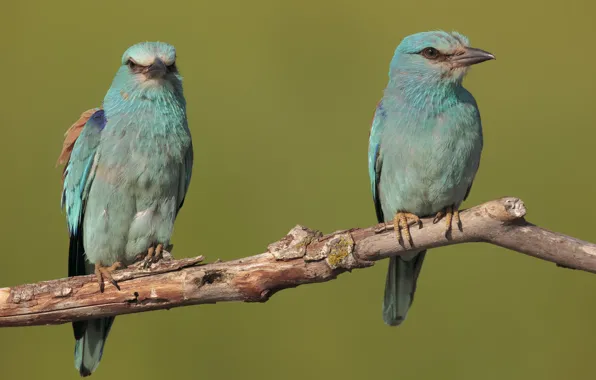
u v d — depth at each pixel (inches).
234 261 362.6
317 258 359.3
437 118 406.3
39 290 364.2
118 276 364.2
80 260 428.1
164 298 364.5
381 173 423.8
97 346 415.2
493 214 346.6
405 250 363.9
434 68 407.2
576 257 343.6
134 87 408.8
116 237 413.4
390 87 422.0
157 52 413.4
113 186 406.6
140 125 406.9
